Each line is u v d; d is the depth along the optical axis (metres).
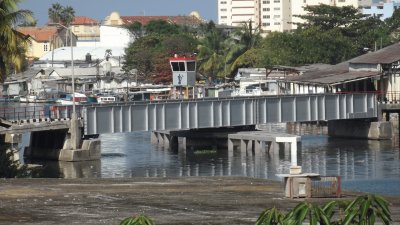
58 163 130.62
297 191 57.41
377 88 185.25
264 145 144.75
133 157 140.25
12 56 100.69
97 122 138.00
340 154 140.12
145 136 188.38
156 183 68.44
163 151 151.38
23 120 133.88
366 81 186.12
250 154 143.12
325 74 195.12
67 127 133.88
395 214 49.56
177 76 188.62
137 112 142.75
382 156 135.12
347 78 182.50
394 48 195.00
